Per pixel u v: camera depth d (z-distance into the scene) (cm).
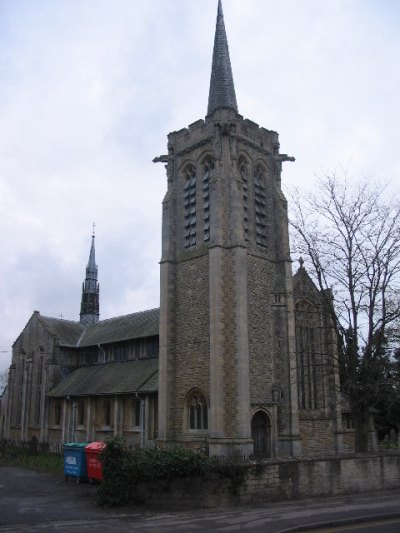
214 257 3512
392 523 1653
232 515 1772
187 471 1953
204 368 3484
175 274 3878
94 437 4591
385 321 2620
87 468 2842
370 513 1767
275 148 4216
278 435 3512
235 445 3189
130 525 1636
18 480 2986
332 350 3697
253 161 4016
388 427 5288
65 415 4916
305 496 2127
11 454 4466
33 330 5841
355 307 2678
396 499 2092
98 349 5328
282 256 3862
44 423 5203
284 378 3591
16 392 5934
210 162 3922
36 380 5603
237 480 1973
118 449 2044
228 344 3409
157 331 4619
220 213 3600
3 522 1730
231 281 3509
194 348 3588
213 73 4188
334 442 3909
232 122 3806
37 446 5028
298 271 3884
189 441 3469
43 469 3575
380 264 2662
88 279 7006
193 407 3544
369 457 2377
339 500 2069
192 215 3919
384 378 2759
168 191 4106
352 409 2723
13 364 6094
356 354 2661
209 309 3516
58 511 1936
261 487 2031
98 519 1755
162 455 2000
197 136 4038
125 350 5009
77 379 5156
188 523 1648
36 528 1614
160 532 1522
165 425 3575
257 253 3756
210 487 1950
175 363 3700
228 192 3675
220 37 4281
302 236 2841
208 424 3381
